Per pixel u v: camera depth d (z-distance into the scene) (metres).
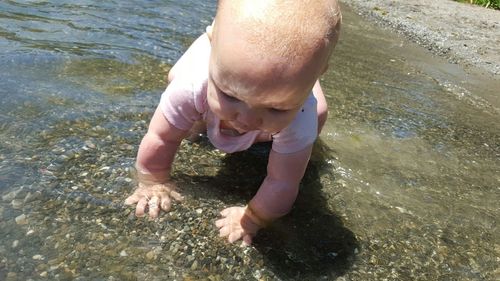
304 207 0.78
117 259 0.62
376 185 0.87
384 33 1.95
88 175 0.75
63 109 0.91
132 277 0.60
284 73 0.52
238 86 0.53
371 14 2.20
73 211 0.68
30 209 0.67
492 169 1.00
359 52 1.62
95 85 1.01
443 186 0.91
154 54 1.20
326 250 0.70
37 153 0.78
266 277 0.64
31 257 0.60
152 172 0.75
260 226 0.72
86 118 0.89
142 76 1.08
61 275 0.58
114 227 0.67
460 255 0.73
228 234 0.69
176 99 0.71
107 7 1.47
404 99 1.27
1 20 1.26
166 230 0.68
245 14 0.53
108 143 0.83
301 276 0.65
